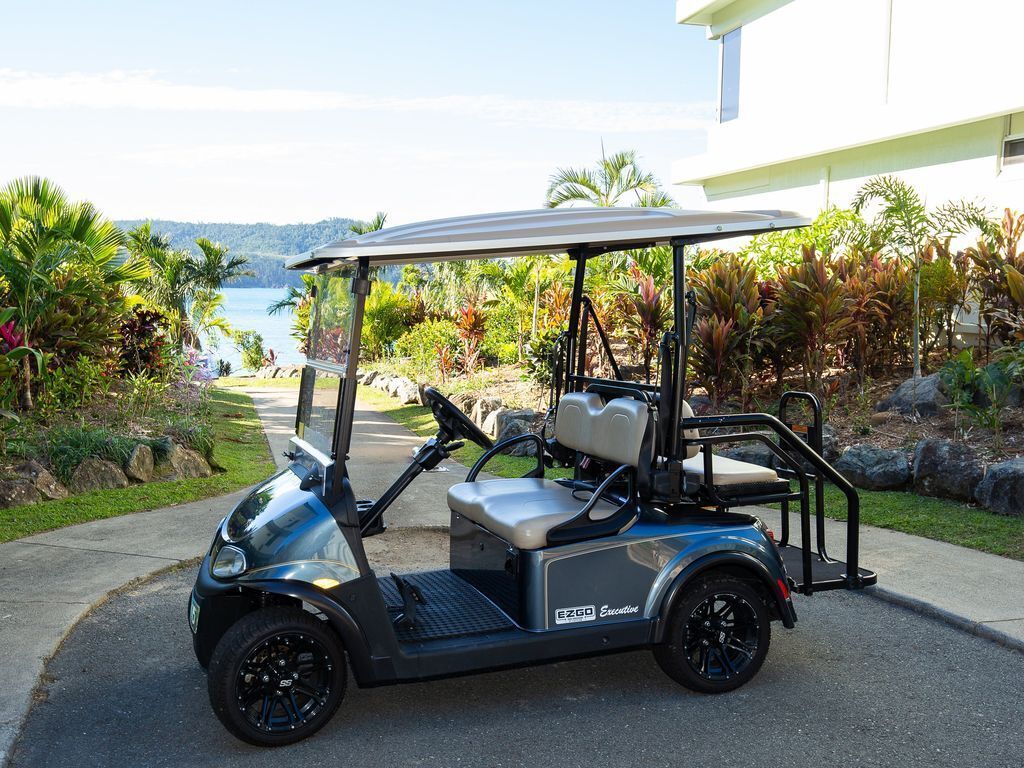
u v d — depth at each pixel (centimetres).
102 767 327
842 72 1287
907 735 353
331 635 347
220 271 2720
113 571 543
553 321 1348
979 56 1064
